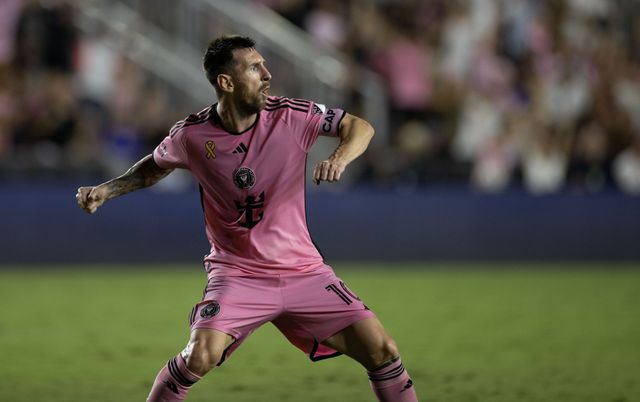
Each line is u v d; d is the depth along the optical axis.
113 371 23.88
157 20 52.91
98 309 35.53
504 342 28.39
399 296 39.31
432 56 55.53
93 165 48.81
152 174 17.05
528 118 54.75
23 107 49.72
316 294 16.28
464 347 27.50
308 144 16.47
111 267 48.44
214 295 16.19
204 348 15.58
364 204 49.59
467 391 21.20
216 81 16.03
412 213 50.00
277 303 16.22
